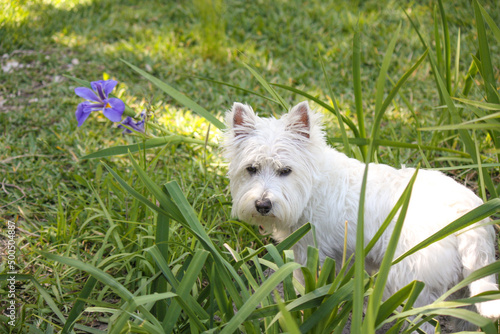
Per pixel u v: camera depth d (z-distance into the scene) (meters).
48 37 2.37
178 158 1.63
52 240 1.33
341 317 0.95
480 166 1.04
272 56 2.26
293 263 0.93
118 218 1.33
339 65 2.14
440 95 1.52
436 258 1.03
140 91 1.95
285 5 2.68
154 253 1.01
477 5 1.16
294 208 1.16
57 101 1.90
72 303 1.18
